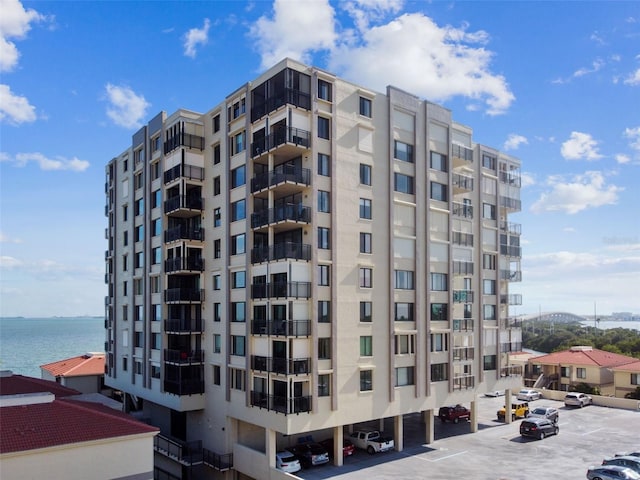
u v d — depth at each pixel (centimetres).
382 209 3750
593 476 3034
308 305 3272
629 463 3172
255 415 3375
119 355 5103
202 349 4062
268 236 3466
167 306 4250
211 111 4134
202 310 4106
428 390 3931
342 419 3369
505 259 5025
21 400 2891
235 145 3841
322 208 3406
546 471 3275
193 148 4169
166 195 4341
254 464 3359
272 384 3312
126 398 5028
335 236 3416
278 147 3319
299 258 3253
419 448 3812
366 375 3553
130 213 5003
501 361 4738
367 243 3631
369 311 3594
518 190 5294
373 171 3716
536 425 4097
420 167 4041
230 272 3762
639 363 6297
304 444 3575
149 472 2773
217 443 3769
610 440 4069
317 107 3409
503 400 5822
